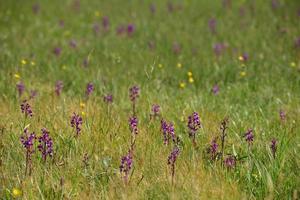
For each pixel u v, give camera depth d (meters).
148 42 19.78
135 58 17.84
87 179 9.03
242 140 10.48
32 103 12.43
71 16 24.69
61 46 19.47
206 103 12.88
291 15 23.41
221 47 18.56
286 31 20.31
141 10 25.89
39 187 8.63
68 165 9.31
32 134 9.27
